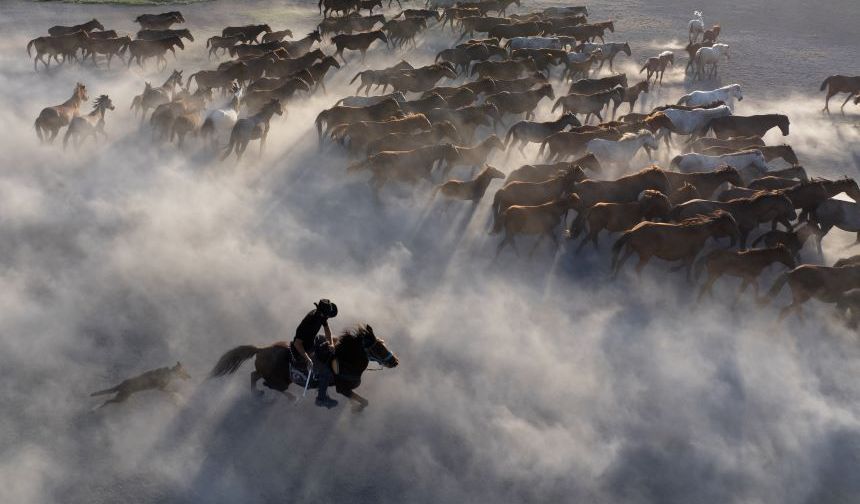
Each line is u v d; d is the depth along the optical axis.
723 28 35.25
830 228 14.67
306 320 8.70
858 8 38.94
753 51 30.92
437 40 31.61
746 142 18.11
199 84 22.20
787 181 15.53
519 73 24.45
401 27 29.20
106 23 31.30
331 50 29.31
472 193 15.34
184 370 9.66
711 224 12.55
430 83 22.67
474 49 26.03
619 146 16.95
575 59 26.11
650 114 19.59
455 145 18.02
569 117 18.50
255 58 23.53
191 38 27.08
